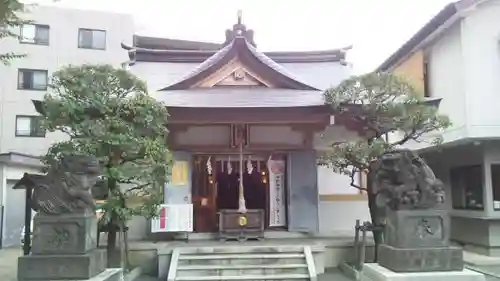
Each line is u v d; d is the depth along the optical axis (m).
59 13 28.55
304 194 14.71
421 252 7.36
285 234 14.46
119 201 10.16
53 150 9.76
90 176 7.78
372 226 10.95
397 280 6.97
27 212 9.89
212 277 10.37
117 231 11.25
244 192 16.02
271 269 10.74
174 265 10.77
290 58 19.22
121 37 29.55
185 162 14.57
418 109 11.00
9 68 27.05
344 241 12.98
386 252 7.79
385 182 8.04
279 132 14.94
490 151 13.66
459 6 14.16
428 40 16.33
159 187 10.51
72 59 28.42
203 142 14.78
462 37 14.50
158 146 10.27
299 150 14.87
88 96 9.98
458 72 14.74
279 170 15.14
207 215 15.01
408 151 8.05
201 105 13.53
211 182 15.13
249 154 15.14
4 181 17.84
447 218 7.66
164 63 18.77
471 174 14.70
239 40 14.88
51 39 28.22
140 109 10.21
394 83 11.09
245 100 14.27
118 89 10.47
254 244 12.45
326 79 18.41
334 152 11.24
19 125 26.81
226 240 13.71
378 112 11.36
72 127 9.95
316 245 11.86
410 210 7.66
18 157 18.42
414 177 7.77
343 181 15.52
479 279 7.12
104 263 8.30
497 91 14.27
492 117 14.16
